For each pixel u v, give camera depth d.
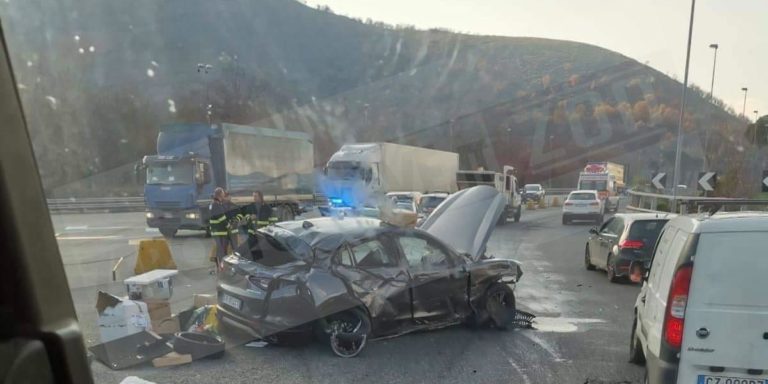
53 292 1.65
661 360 3.55
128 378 3.81
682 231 3.87
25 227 1.60
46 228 1.68
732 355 3.39
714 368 3.41
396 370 4.62
